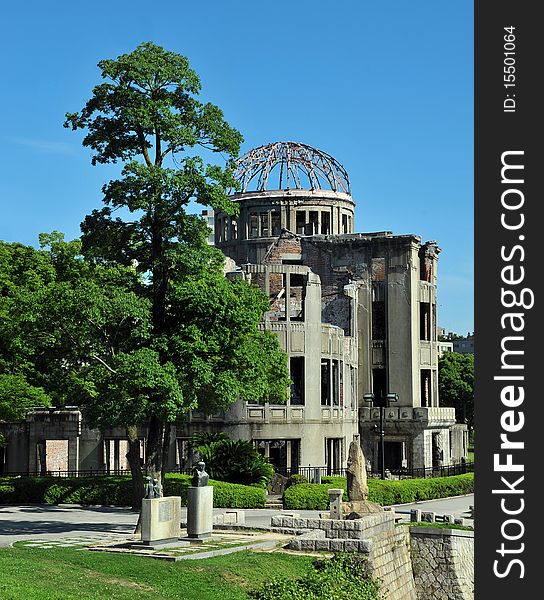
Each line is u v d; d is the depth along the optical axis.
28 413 60.66
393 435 76.31
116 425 38.47
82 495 51.78
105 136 39.59
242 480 54.31
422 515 43.28
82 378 43.03
